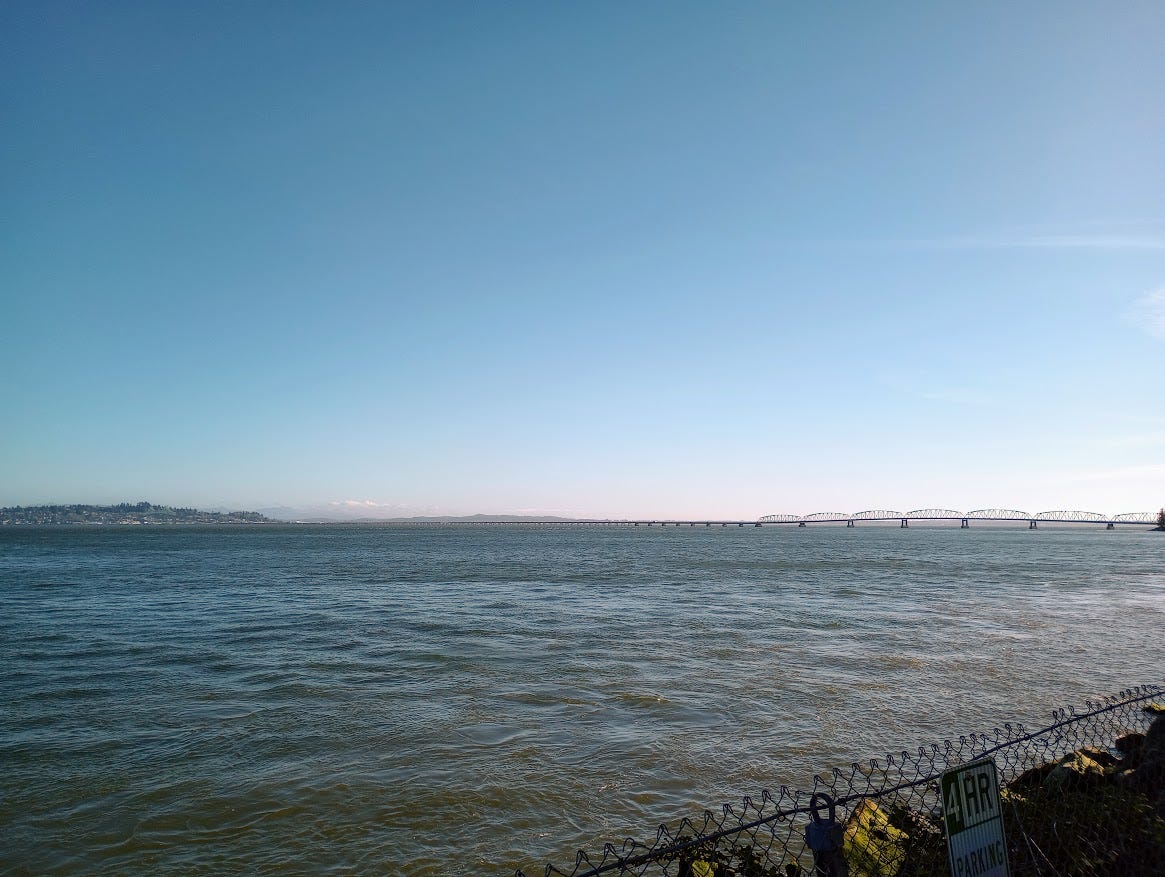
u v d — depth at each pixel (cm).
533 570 6247
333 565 6919
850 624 2909
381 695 1725
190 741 1385
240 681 1875
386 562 7450
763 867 802
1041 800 859
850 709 1608
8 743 1376
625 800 1112
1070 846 743
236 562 7388
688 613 3256
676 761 1275
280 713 1573
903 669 2025
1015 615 3259
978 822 466
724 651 2291
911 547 12812
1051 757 1239
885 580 5256
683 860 797
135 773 1220
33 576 5506
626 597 3975
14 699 1698
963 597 4069
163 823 1038
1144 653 2308
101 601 3775
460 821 1040
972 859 457
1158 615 3325
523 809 1078
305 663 2100
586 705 1636
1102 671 2025
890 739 1402
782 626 2845
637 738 1401
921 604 3678
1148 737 1022
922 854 749
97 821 1043
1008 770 1180
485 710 1595
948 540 18375
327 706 1628
